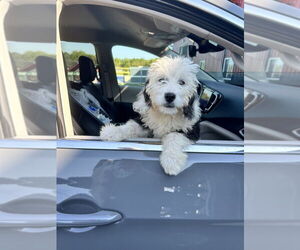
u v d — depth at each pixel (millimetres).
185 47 1854
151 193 1297
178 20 1662
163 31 1852
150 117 1630
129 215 1276
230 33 1571
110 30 1920
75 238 1281
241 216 1307
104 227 1278
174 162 1310
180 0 1596
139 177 1313
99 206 1280
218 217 1299
